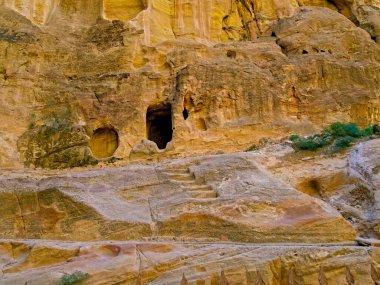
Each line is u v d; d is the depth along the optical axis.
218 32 24.17
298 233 10.17
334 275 8.73
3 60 18.75
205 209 11.08
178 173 13.73
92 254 9.52
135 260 9.17
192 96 19.06
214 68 19.56
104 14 22.06
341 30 23.44
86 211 11.66
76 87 19.09
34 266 9.70
